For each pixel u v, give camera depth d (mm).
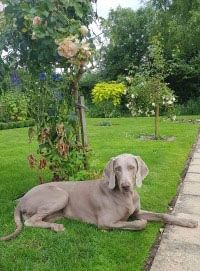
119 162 1529
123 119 6320
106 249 1354
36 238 1422
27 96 1941
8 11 1801
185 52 7766
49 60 1860
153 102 3984
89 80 8820
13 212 1707
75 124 1929
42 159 1905
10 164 2715
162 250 1373
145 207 1800
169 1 8031
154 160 2752
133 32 8859
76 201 1613
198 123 5391
